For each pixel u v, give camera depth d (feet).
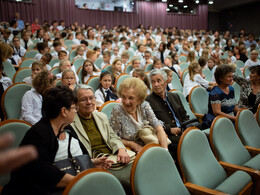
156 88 9.09
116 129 7.73
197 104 12.66
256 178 6.54
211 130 7.38
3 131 6.34
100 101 11.54
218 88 10.79
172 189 5.25
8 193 4.45
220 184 6.20
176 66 20.22
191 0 63.00
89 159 5.44
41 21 45.11
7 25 37.60
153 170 5.06
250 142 8.63
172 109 9.53
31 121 9.32
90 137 7.22
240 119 8.77
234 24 66.23
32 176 4.48
